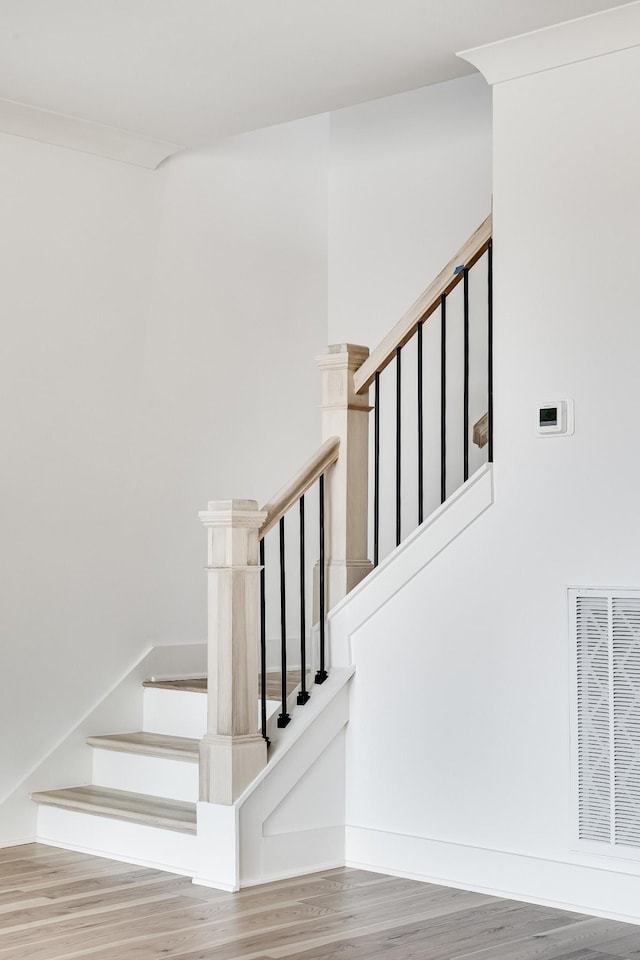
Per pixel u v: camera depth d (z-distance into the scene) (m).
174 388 5.54
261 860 4.25
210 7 3.99
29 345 4.99
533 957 3.42
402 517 5.88
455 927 3.71
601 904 3.87
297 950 3.47
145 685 5.32
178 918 3.79
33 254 5.02
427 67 4.51
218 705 4.23
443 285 4.48
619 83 4.00
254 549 4.30
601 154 4.04
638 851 3.80
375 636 4.52
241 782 4.18
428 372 5.80
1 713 4.85
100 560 5.22
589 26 4.01
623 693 3.87
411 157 5.97
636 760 3.83
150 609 5.40
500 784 4.14
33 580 4.98
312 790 4.44
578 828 3.94
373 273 6.08
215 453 5.70
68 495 5.11
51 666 5.02
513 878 4.08
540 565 4.10
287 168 6.09
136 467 5.37
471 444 5.66
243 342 5.84
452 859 4.24
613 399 3.96
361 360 4.73
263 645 4.35
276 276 6.01
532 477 4.14
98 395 5.23
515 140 4.26
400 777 4.41
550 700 4.04
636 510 3.88
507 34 4.16
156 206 5.50
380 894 4.11
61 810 4.84
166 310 5.52
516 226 4.24
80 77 4.62
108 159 5.30
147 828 4.48
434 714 4.34
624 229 3.96
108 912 3.85
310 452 6.12
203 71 4.55
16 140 4.97
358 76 4.60
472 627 4.26
